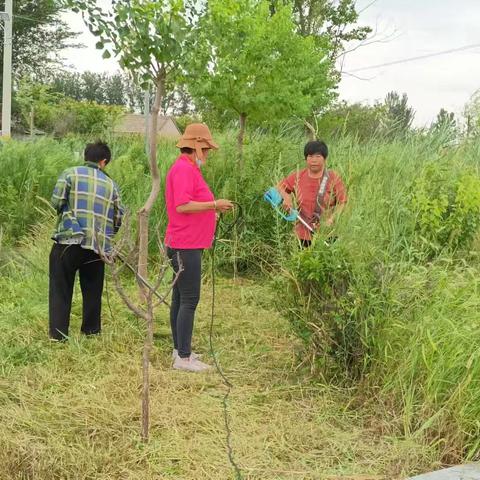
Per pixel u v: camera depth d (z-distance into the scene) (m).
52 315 5.50
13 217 8.94
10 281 6.95
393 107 9.20
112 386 4.59
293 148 8.63
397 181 6.36
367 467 3.73
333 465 3.76
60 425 4.04
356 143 8.64
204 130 5.03
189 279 5.00
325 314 4.74
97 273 5.59
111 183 5.63
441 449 3.88
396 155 7.65
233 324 6.16
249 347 5.57
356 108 10.04
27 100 19.41
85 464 3.61
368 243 4.80
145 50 5.71
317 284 4.74
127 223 4.03
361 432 4.11
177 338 5.13
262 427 4.12
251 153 8.46
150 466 3.64
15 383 4.57
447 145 7.97
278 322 6.06
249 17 7.69
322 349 4.85
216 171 8.56
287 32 7.96
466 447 3.85
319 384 4.68
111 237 5.65
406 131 8.66
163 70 6.01
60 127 17.81
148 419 3.93
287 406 4.45
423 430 3.96
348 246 4.71
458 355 4.09
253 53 7.79
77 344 5.27
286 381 4.83
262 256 7.86
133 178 8.55
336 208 5.29
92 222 5.46
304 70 8.16
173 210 5.03
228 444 3.84
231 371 5.08
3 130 21.88
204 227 5.01
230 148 8.78
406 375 4.30
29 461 3.61
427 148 8.00
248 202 7.96
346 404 4.47
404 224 5.27
